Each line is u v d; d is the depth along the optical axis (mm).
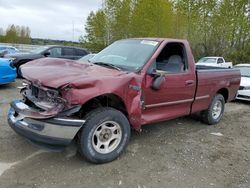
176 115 5371
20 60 12797
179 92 5211
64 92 3658
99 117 3947
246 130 6379
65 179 3674
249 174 4176
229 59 30547
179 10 34812
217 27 32594
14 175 3693
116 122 4148
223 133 6035
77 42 42000
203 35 33406
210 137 5676
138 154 4559
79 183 3605
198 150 4930
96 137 4055
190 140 5402
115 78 3990
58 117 3656
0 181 3533
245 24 31969
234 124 6812
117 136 4238
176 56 5367
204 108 6137
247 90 9531
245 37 32625
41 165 3990
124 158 4371
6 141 4680
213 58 21906
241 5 32312
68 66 4270
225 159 4645
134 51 4973
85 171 3898
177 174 4012
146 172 4000
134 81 4195
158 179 3836
